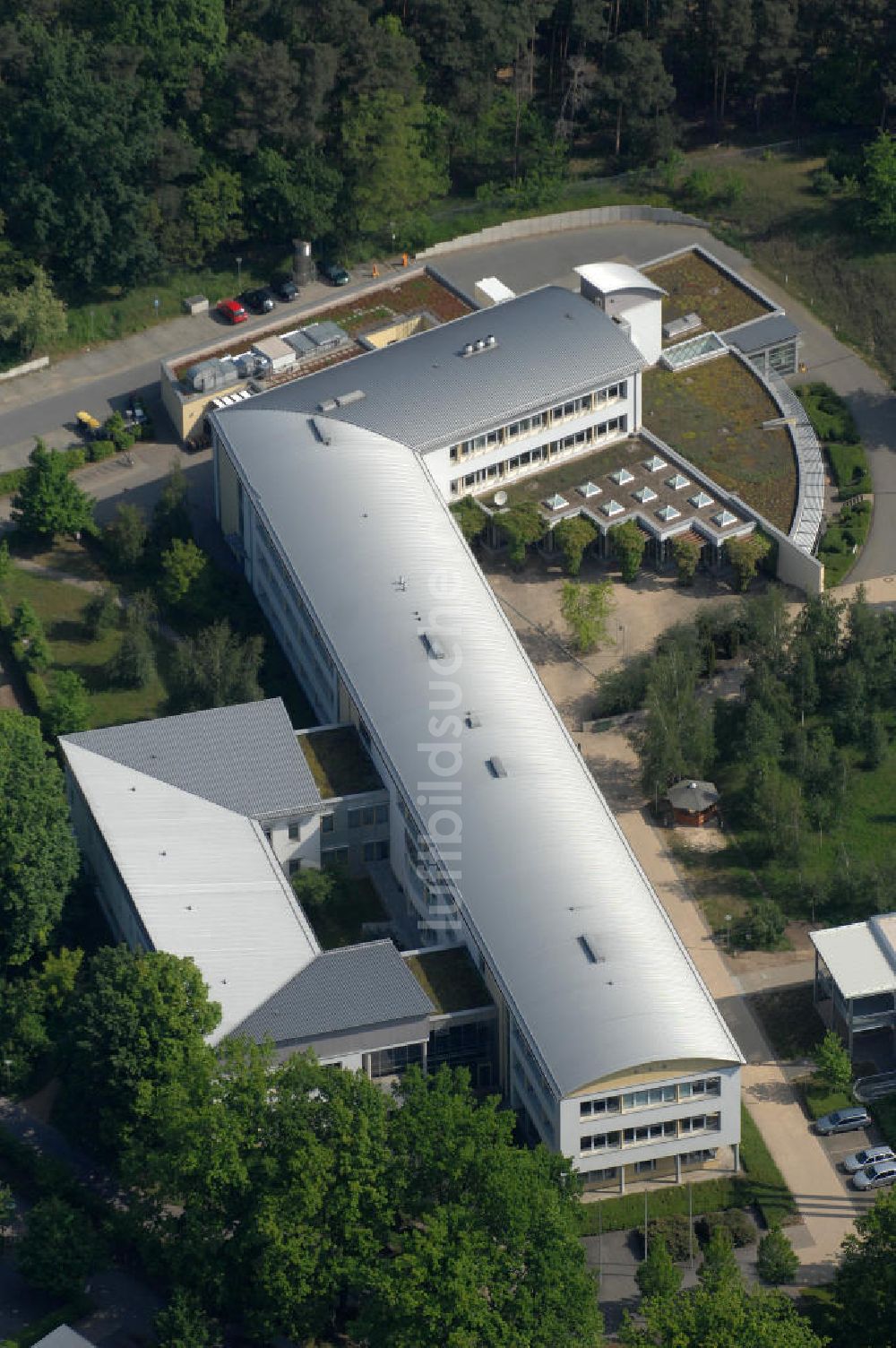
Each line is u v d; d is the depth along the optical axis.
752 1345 188.12
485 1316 190.50
